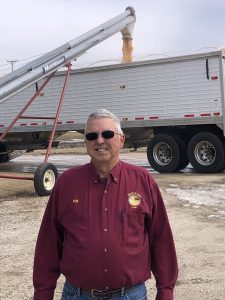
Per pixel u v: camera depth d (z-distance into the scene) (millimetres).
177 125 15219
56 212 2738
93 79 16469
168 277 2773
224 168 15477
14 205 10281
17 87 11312
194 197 10750
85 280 2580
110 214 2590
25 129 17766
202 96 14727
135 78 15766
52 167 11562
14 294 5082
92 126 2633
